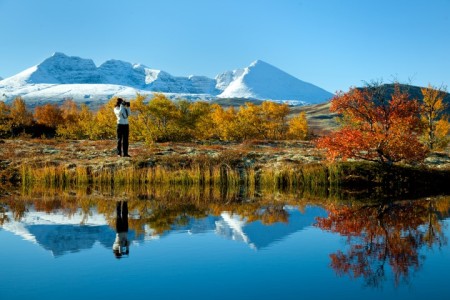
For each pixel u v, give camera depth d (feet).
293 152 125.29
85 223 51.21
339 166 97.96
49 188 91.91
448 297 27.84
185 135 186.39
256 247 40.01
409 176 94.89
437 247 40.75
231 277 31.58
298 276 32.01
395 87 94.84
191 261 35.35
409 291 29.04
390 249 39.93
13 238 43.04
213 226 49.75
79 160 112.27
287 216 57.41
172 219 54.39
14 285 29.60
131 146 141.79
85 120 223.10
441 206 66.49
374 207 65.72
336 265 34.78
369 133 93.76
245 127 211.61
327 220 54.24
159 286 29.50
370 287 29.66
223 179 98.48
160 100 176.96
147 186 95.76
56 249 38.78
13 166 108.06
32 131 241.14
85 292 28.35
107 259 35.78
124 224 50.70
